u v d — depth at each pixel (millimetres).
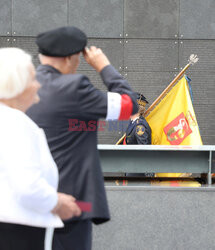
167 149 7023
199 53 16234
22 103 3424
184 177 8141
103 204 4430
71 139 4418
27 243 3404
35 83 3492
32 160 3172
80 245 4633
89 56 4742
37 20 16047
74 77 4324
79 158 4445
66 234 4574
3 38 16094
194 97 16281
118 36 16125
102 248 7086
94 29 16109
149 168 7270
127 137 11633
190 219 7074
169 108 10984
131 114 4484
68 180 4422
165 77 16234
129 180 7723
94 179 4418
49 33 4492
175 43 16172
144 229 7070
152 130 11250
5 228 3344
